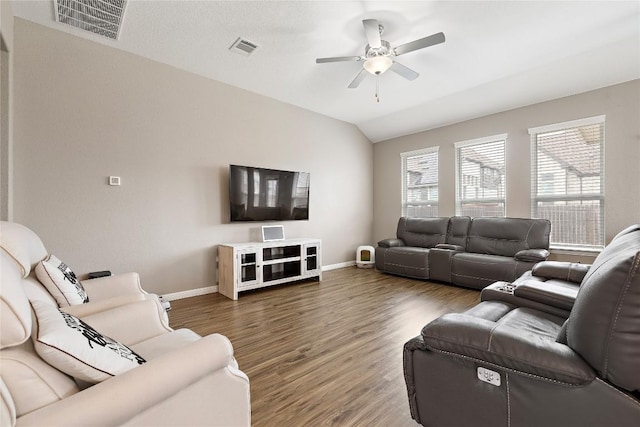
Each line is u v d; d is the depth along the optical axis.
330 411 1.54
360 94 4.32
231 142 3.99
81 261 2.90
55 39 2.76
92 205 2.96
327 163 5.27
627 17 2.62
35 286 1.30
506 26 2.74
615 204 3.50
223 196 3.92
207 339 0.98
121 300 1.60
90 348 0.85
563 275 2.40
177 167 3.52
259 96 4.28
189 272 3.62
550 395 0.95
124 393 0.74
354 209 5.78
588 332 0.89
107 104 3.04
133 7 2.46
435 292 3.84
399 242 5.11
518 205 4.30
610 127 3.54
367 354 2.16
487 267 3.79
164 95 3.41
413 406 1.30
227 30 2.79
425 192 5.45
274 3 2.43
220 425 0.98
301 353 2.18
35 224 2.67
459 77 3.78
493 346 1.04
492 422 1.07
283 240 4.27
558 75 3.60
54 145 2.75
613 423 0.85
